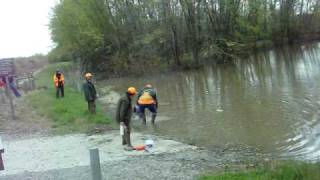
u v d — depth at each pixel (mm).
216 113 23828
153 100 22406
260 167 12836
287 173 10984
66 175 13664
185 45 56250
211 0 58719
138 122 22766
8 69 23453
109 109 28094
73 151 17172
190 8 56219
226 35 59781
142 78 50406
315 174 10828
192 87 36781
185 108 26141
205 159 15078
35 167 15078
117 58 56688
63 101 28859
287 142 17016
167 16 55969
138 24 57250
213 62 57312
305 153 15359
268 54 62656
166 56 55875
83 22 57531
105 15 57250
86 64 58844
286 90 29641
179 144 17594
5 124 23000
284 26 73062
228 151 16266
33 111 26312
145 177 13086
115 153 16438
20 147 18297
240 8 63250
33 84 37875
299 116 21266
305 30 75562
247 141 17625
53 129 21625
